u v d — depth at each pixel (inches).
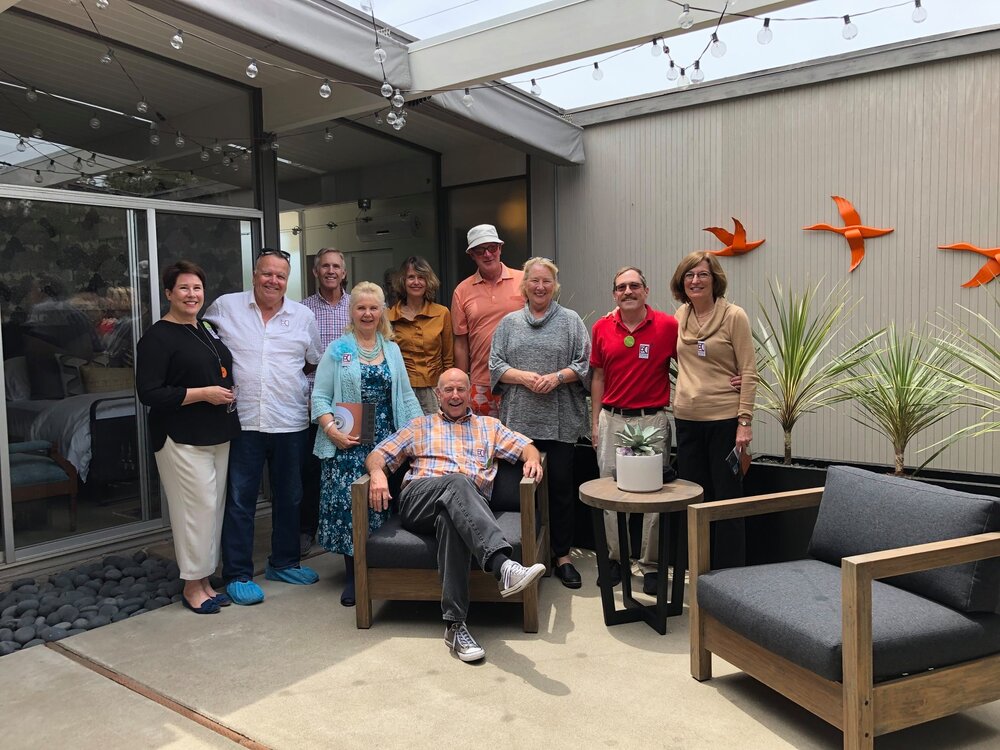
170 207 152.8
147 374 115.0
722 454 122.0
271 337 129.1
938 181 160.2
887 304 167.8
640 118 199.6
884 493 90.1
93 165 141.0
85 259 140.9
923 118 161.2
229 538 127.6
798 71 174.2
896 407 124.3
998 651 80.0
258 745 82.4
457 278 232.5
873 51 164.9
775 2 106.8
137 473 150.8
